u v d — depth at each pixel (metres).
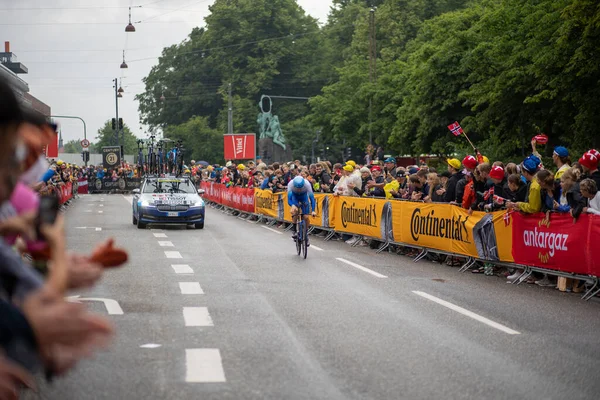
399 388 6.24
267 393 6.02
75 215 33.28
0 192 1.94
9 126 1.91
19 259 2.21
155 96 105.62
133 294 11.51
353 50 89.31
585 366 7.20
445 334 8.66
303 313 9.97
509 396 6.06
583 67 25.42
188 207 25.88
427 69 43.53
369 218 19.81
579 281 12.32
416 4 83.12
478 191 14.87
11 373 1.75
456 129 19.30
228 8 99.88
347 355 7.50
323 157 94.94
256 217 32.28
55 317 1.82
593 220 11.41
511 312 10.23
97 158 88.00
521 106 32.56
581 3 24.23
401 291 12.10
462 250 15.16
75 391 6.07
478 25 38.34
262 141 78.25
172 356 7.36
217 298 11.20
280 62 99.62
